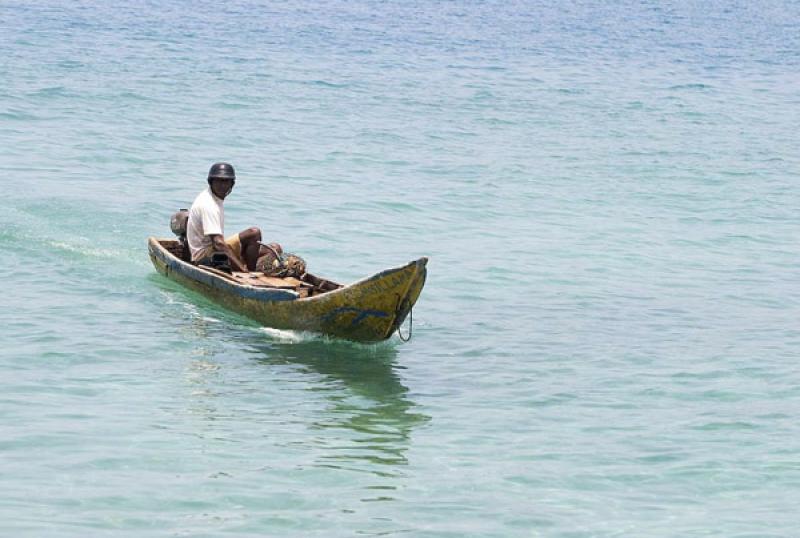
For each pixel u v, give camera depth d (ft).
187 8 264.72
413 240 85.40
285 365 55.11
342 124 135.64
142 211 87.81
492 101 161.27
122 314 61.62
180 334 58.85
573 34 263.29
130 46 190.60
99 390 50.08
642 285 75.61
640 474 43.34
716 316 68.23
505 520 38.93
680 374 56.39
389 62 194.80
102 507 38.40
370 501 39.99
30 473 40.78
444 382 54.03
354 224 89.45
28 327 58.44
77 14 231.91
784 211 103.40
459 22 276.41
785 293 74.64
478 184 108.27
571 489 41.75
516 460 44.37
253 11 269.64
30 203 86.74
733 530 38.60
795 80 201.57
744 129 149.07
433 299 69.67
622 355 59.47
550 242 87.20
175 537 36.52
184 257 70.03
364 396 51.31
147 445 44.04
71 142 113.50
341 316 57.62
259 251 66.49
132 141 116.57
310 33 231.30
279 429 46.65
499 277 75.92
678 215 100.07
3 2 241.55
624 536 37.99
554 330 63.98
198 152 114.11
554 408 50.80
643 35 269.44
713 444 46.68
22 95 136.77
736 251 87.25
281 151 117.60
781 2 411.75
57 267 70.18
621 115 155.84
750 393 53.57
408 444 45.65
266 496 39.99
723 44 257.75
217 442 44.75
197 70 168.66
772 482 42.80
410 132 133.59
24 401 48.11
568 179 113.39
